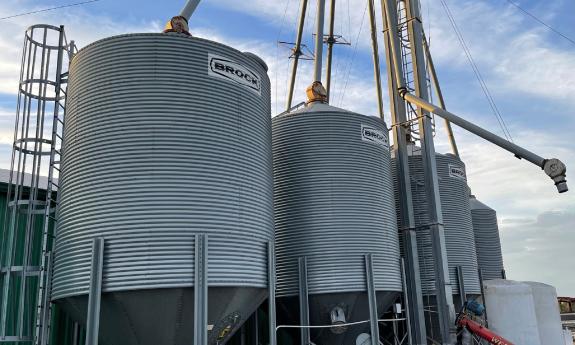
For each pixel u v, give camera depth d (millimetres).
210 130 16250
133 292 14422
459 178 31172
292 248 21641
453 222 29906
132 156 15461
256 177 17297
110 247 14773
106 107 16016
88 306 14250
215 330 15805
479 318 30344
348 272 21109
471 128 23078
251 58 18922
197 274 14727
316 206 21750
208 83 16594
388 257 22422
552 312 34344
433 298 27484
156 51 16266
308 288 20938
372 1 36562
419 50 27562
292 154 22641
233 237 15867
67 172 16484
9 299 19125
